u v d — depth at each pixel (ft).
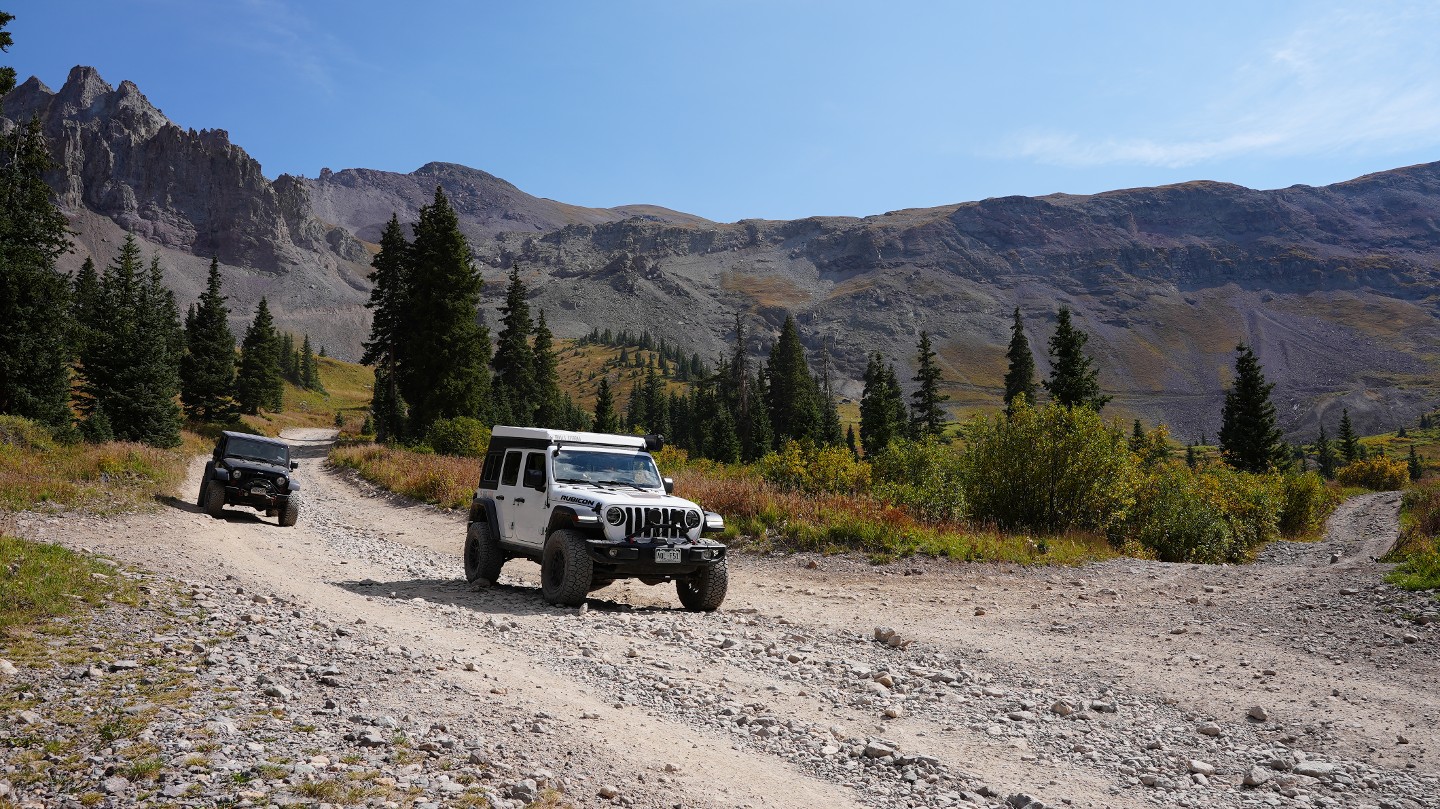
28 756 12.89
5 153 136.77
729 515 59.67
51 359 142.31
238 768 12.80
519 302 264.93
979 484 65.57
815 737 17.61
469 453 140.46
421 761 13.93
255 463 64.08
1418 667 24.56
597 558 31.83
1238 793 14.96
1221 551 67.56
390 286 208.23
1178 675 24.11
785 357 345.92
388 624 26.81
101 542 40.60
